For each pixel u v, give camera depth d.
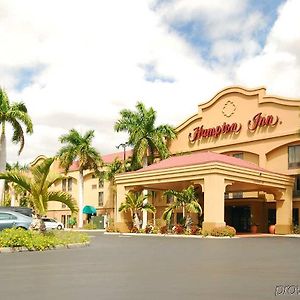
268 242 25.09
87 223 54.94
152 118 45.31
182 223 36.66
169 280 9.67
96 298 7.59
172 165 36.28
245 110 43.59
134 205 38.38
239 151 44.00
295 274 10.70
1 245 17.22
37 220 21.05
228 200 43.62
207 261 13.92
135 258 14.89
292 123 39.94
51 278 10.01
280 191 38.12
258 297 7.63
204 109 47.09
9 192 59.88
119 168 50.12
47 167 20.31
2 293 8.10
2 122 39.22
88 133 53.50
